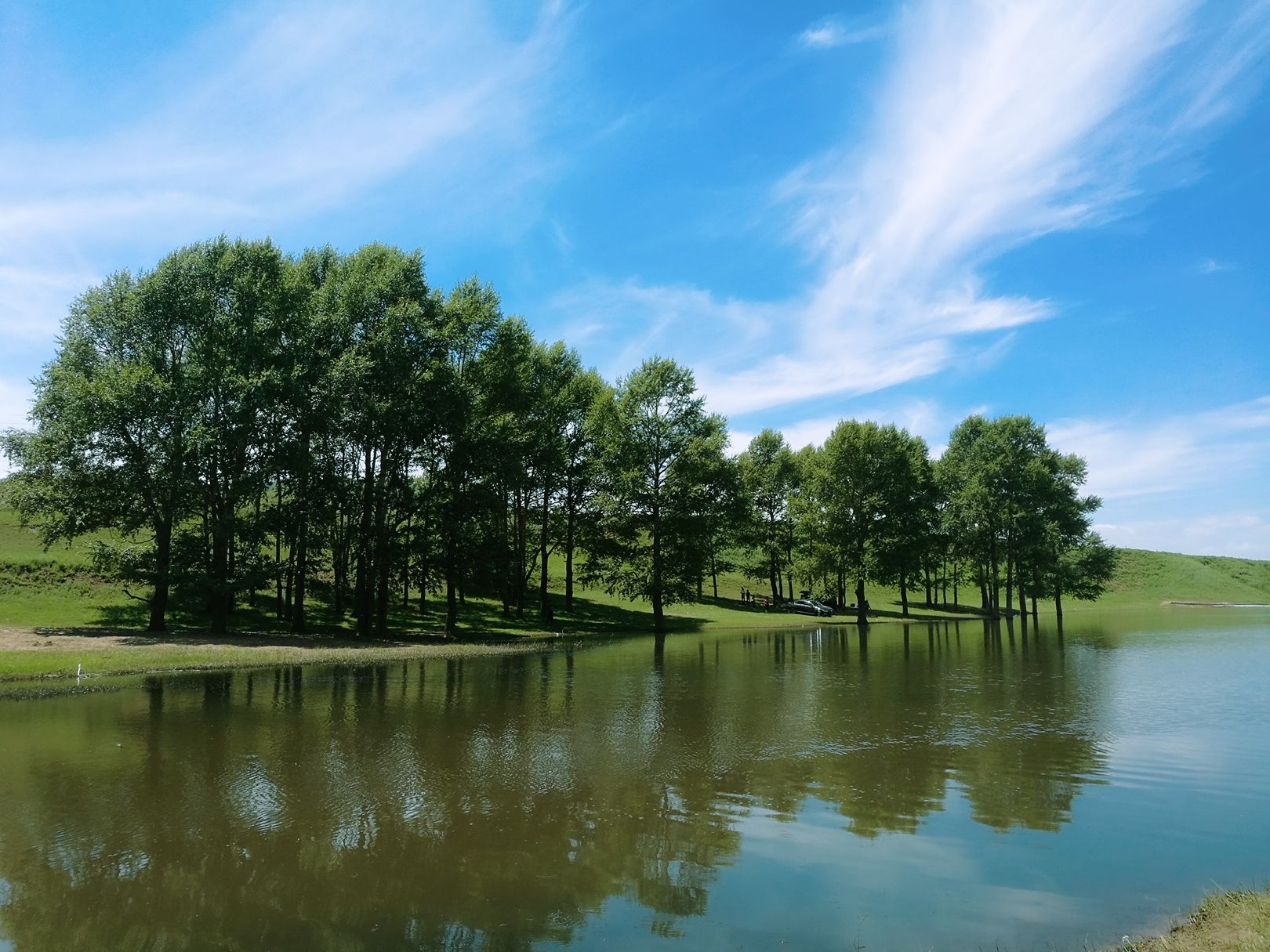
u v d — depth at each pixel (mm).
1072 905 6551
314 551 37938
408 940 5891
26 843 8055
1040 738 13297
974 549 62781
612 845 8016
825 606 63719
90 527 32188
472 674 22641
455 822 8750
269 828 8516
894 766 11359
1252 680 21109
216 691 18594
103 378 31078
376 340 34469
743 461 67062
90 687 19000
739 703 17203
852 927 6133
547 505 47969
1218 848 7922
